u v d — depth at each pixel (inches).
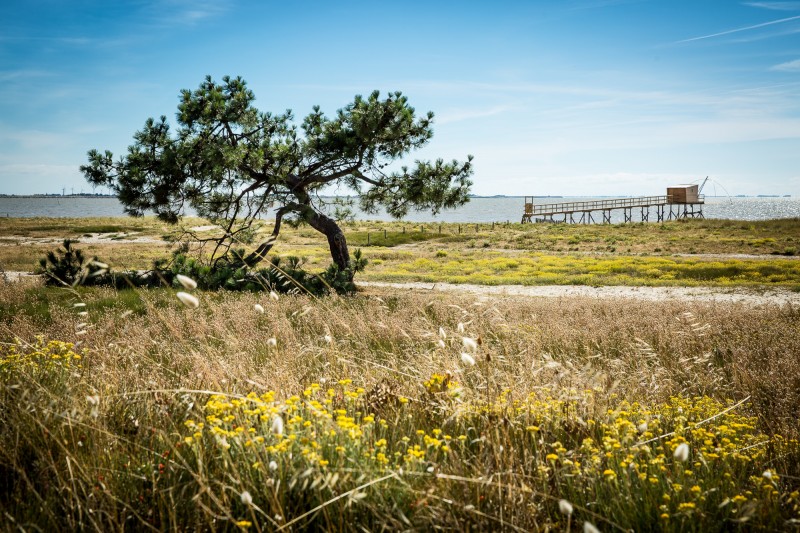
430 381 177.9
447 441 137.3
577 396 162.9
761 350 316.8
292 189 931.3
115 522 102.9
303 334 336.5
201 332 281.4
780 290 912.3
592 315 476.4
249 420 135.1
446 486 111.8
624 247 1953.7
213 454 127.4
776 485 121.9
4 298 528.1
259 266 1082.1
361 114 868.6
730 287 981.2
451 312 423.8
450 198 913.5
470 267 1525.6
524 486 110.7
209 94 842.2
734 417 185.0
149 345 257.6
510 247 2113.7
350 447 119.6
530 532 104.0
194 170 831.1
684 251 1779.0
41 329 330.6
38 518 106.8
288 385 175.0
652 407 197.0
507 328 279.7
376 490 111.4
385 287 1042.1
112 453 129.0
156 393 158.9
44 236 2704.2
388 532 105.0
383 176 942.4
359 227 3171.8
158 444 134.4
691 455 148.3
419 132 917.8
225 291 668.1
